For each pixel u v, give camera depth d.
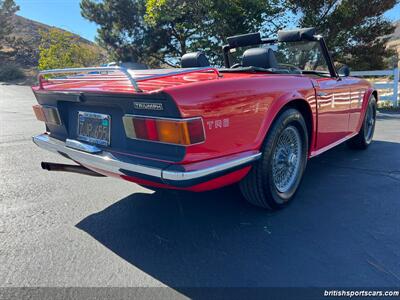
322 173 3.80
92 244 2.39
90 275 2.03
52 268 2.10
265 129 2.51
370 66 12.97
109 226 2.66
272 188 2.69
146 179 2.13
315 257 2.15
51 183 3.67
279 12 12.03
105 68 2.13
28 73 39.44
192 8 11.69
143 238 2.46
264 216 2.76
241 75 2.86
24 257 2.22
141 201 3.15
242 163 2.31
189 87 2.02
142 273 2.04
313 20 11.77
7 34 49.56
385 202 2.98
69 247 2.35
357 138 4.66
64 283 1.96
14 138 6.25
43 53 21.25
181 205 3.03
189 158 2.03
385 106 9.80
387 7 11.62
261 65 3.18
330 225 2.58
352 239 2.36
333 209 2.86
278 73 3.17
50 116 2.91
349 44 12.55
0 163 4.47
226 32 11.78
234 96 2.24
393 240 2.34
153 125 2.05
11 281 1.97
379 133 6.09
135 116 2.13
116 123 2.36
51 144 2.88
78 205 3.07
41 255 2.25
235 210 2.89
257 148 2.48
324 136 3.43
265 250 2.25
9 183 3.67
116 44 16.52
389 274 1.97
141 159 2.16
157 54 16.55
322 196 3.14
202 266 2.10
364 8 11.44
